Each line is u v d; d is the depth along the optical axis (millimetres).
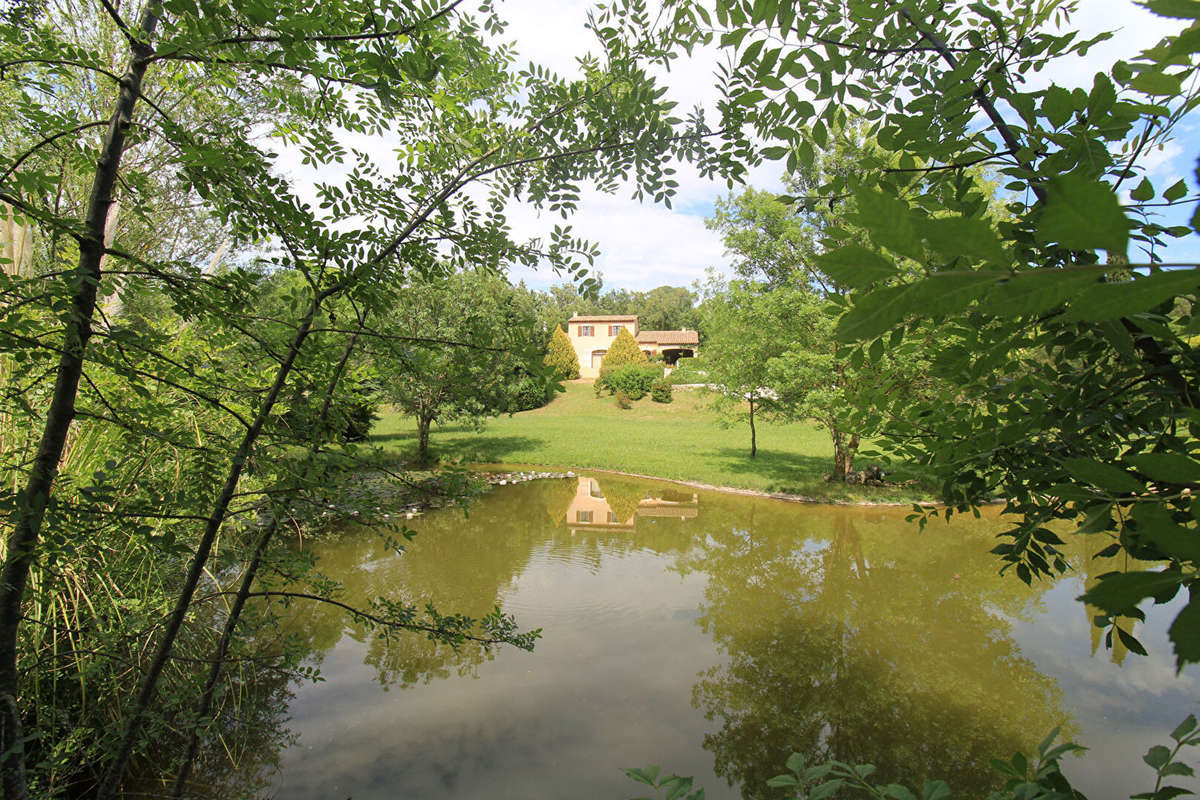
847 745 4488
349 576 7926
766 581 8109
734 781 4078
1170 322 782
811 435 22359
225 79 2197
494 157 2461
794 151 1419
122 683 3352
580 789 3990
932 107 1238
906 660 5852
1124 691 5234
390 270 2352
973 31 1286
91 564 3168
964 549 9484
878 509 11898
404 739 4484
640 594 7570
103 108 3664
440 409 13688
